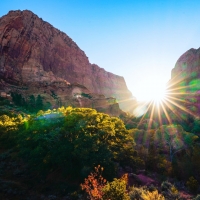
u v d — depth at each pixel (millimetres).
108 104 118750
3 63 125625
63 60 197625
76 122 26859
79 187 20766
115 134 30469
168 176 29656
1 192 20172
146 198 15258
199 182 27719
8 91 102312
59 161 22812
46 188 21344
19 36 148500
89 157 22703
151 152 36156
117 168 25781
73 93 118812
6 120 46750
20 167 27438
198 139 49156
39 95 100438
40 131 27266
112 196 12383
